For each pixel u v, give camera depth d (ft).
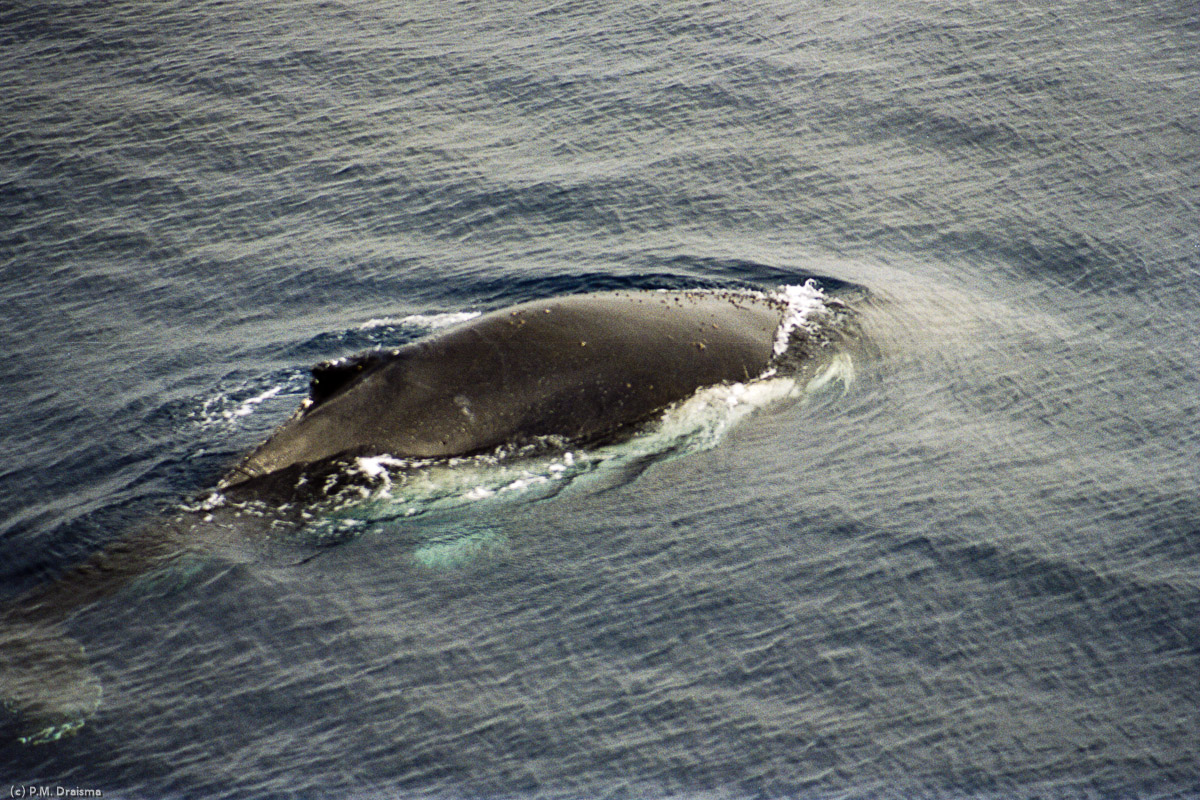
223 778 167.32
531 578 202.59
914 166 352.90
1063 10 431.84
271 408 244.42
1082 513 217.77
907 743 173.47
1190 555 208.13
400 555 206.80
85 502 216.74
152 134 365.61
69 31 421.59
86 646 187.11
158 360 265.95
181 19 431.84
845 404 247.29
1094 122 370.32
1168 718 177.68
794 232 320.70
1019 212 329.93
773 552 208.13
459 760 170.50
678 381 239.91
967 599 199.11
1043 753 172.04
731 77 395.34
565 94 387.55
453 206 331.36
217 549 205.26
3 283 299.58
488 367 231.50
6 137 361.10
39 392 254.47
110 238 319.06
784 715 177.58
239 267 305.73
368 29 427.33
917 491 222.69
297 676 183.32
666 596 198.80
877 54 407.64
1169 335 276.41
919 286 294.87
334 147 360.89
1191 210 329.31
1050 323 282.36
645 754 171.42
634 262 301.22
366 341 269.64
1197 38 411.95
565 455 227.20
